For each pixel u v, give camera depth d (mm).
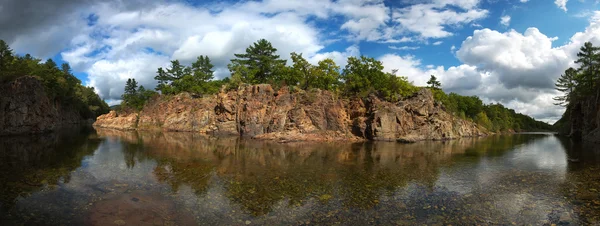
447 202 18406
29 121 64000
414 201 18531
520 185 22797
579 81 82125
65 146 42719
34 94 66125
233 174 25375
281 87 72562
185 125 86875
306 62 80812
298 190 20672
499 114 158750
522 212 16781
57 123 106938
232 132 72562
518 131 168500
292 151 41500
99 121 120062
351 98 71125
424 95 73688
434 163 33000
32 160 30109
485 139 84125
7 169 25422
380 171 27844
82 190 19500
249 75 89562
